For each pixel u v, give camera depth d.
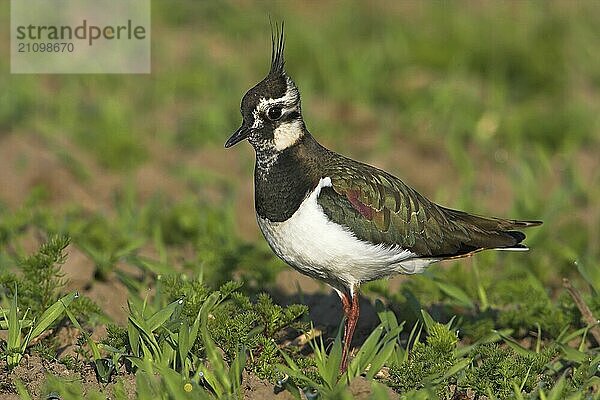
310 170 10.25
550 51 21.14
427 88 19.97
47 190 15.70
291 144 10.31
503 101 19.69
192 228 14.32
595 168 17.78
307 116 18.70
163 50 21.75
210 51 22.06
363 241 10.12
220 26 23.33
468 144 18.62
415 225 10.41
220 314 10.12
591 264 13.54
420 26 22.70
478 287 12.27
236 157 17.75
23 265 10.76
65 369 10.02
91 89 20.00
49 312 10.20
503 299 12.29
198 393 9.02
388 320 10.60
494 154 18.02
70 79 20.22
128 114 18.75
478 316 11.60
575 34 22.17
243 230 15.44
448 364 9.83
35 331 10.07
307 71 20.66
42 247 10.83
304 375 9.63
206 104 19.44
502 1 24.27
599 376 9.95
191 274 12.54
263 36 22.64
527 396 9.66
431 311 11.59
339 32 22.36
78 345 10.52
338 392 9.11
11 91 18.77
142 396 9.02
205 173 16.69
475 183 17.12
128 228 14.09
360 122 19.03
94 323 10.95
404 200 10.41
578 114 18.98
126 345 10.05
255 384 9.74
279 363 10.05
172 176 16.81
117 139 17.27
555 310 11.51
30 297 10.69
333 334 11.38
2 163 16.45
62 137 17.67
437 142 18.30
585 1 24.20
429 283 12.21
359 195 10.16
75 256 12.79
